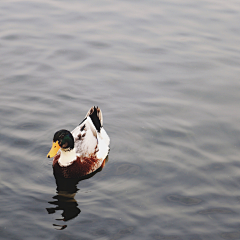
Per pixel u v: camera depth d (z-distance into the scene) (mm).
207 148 11266
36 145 11250
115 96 13953
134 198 9359
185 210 8953
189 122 12500
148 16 19500
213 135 11859
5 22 18594
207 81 14898
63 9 20078
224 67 15797
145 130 12172
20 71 15102
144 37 17812
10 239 8016
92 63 15953
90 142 10758
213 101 13672
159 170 10383
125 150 11297
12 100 13320
